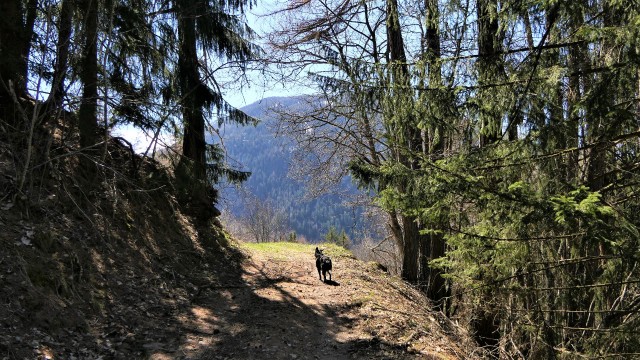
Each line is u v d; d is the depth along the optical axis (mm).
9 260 5492
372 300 9492
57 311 5391
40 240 6227
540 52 4551
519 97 4742
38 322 5027
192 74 11625
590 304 5641
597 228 3844
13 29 7988
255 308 7980
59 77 7445
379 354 6668
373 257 24422
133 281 7328
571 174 5254
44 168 7230
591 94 4219
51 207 7160
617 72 4055
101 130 9805
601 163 5305
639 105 4797
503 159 4996
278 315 7734
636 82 4328
